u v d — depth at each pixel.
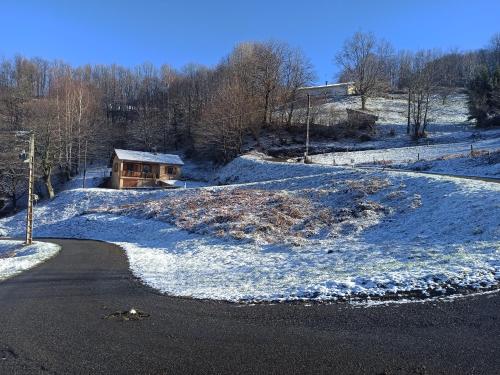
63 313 10.27
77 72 112.31
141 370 6.50
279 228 23.66
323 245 18.95
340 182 31.80
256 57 80.19
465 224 16.88
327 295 10.23
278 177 45.53
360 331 7.79
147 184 61.12
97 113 89.50
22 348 7.73
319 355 6.79
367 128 72.75
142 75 120.12
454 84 123.12
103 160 83.88
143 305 10.68
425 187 24.98
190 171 69.75
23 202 60.53
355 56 96.75
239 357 6.84
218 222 27.31
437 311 8.62
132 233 32.28
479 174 31.59
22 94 73.00
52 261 21.56
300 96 82.81
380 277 11.16
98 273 17.16
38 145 56.81
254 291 11.38
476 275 10.55
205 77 97.00
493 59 123.25
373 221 21.61
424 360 6.46
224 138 64.88
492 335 7.32
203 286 12.83
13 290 14.09
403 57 128.75
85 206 46.06
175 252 22.45
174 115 91.19
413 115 74.69
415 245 15.71
